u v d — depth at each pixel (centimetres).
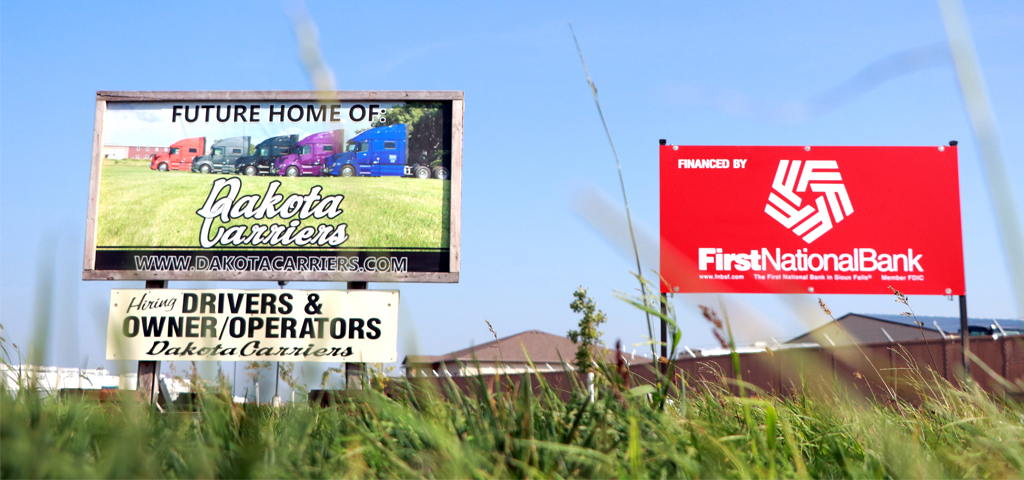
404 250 827
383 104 860
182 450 170
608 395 199
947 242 1020
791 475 196
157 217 838
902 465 193
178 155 853
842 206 1039
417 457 183
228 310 804
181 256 829
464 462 162
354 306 802
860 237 1031
